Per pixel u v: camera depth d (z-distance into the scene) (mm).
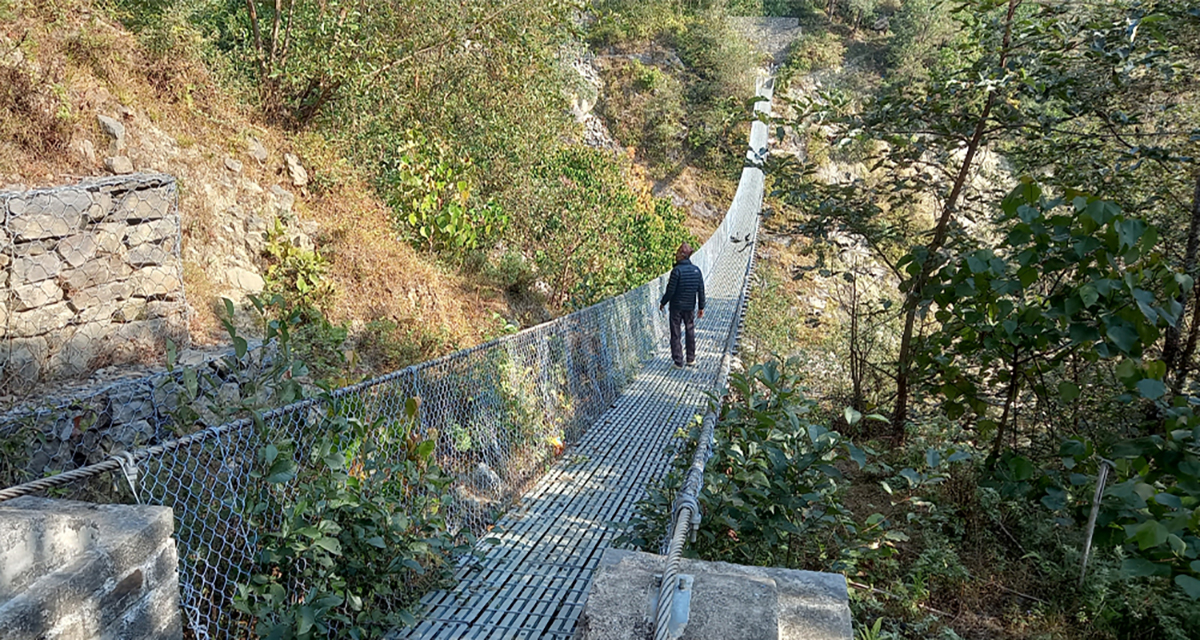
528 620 3119
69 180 4477
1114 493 2744
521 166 9805
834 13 36719
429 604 3219
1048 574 3645
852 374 5855
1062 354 3535
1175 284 2986
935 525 4109
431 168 7930
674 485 3359
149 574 1929
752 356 7520
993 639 3141
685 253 8602
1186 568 2570
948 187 5043
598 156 15398
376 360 5613
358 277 6172
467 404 4543
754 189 22359
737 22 30875
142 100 5586
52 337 3803
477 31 8312
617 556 1712
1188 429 2791
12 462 3000
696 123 24531
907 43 30625
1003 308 3371
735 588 1518
